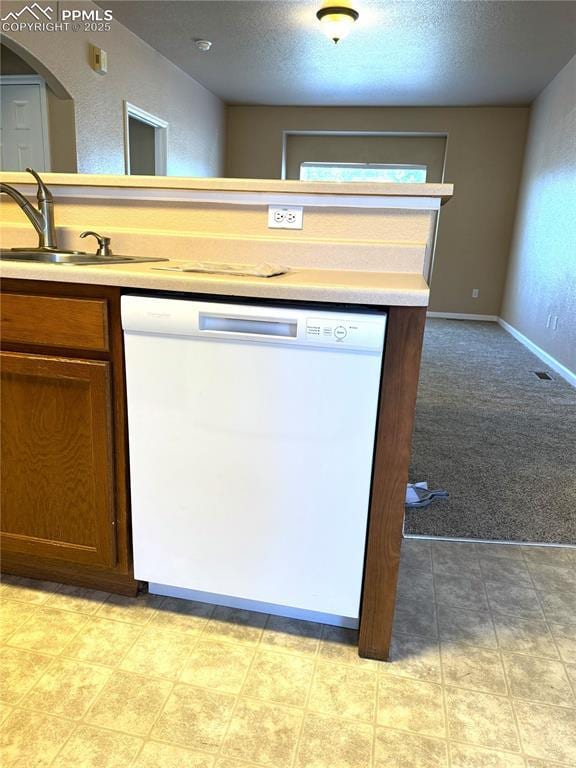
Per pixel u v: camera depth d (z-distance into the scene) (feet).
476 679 4.11
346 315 3.60
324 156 23.34
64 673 4.02
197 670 4.10
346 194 4.97
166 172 17.44
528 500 7.03
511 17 13.03
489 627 4.68
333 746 3.52
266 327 3.78
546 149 17.87
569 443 9.19
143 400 4.15
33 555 4.94
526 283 18.97
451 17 13.14
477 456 8.48
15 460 4.52
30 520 4.66
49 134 12.44
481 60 16.11
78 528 4.57
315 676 4.09
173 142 17.81
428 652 4.36
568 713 3.83
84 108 12.65
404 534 6.09
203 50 15.87
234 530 4.29
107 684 3.94
